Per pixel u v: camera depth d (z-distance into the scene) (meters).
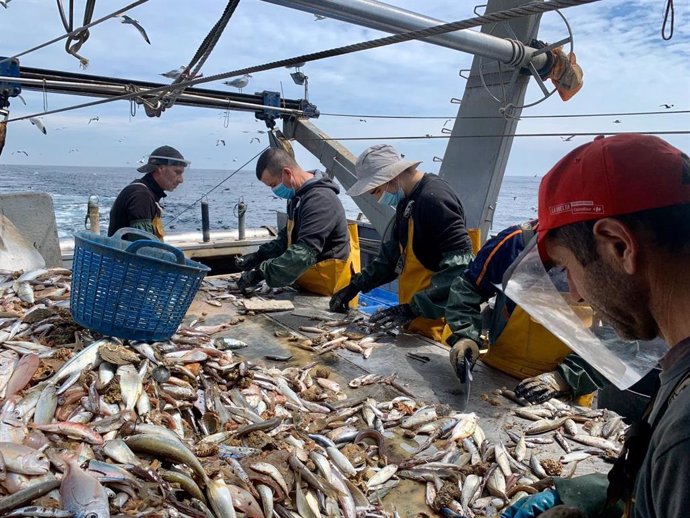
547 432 3.08
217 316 4.94
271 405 3.21
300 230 5.15
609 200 0.91
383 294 8.75
